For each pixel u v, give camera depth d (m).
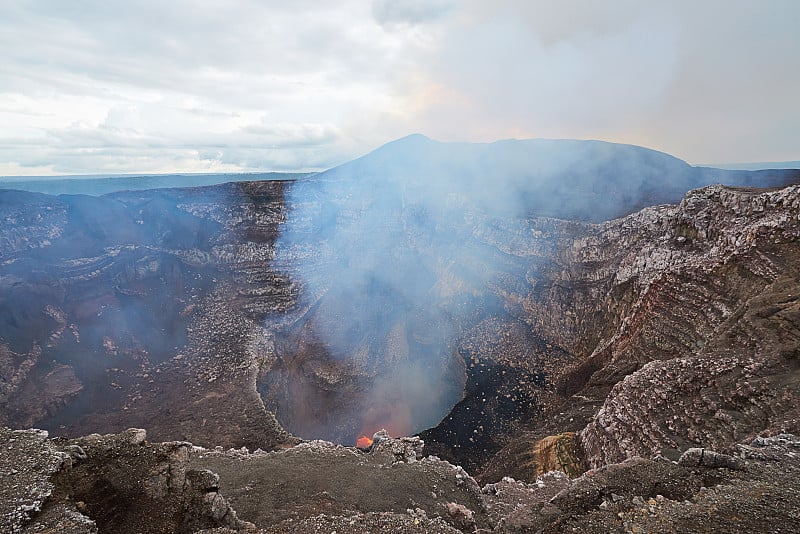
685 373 23.42
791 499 11.61
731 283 29.84
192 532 11.69
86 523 10.42
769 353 21.69
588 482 15.39
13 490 11.00
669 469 15.26
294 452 21.09
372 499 15.45
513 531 13.79
